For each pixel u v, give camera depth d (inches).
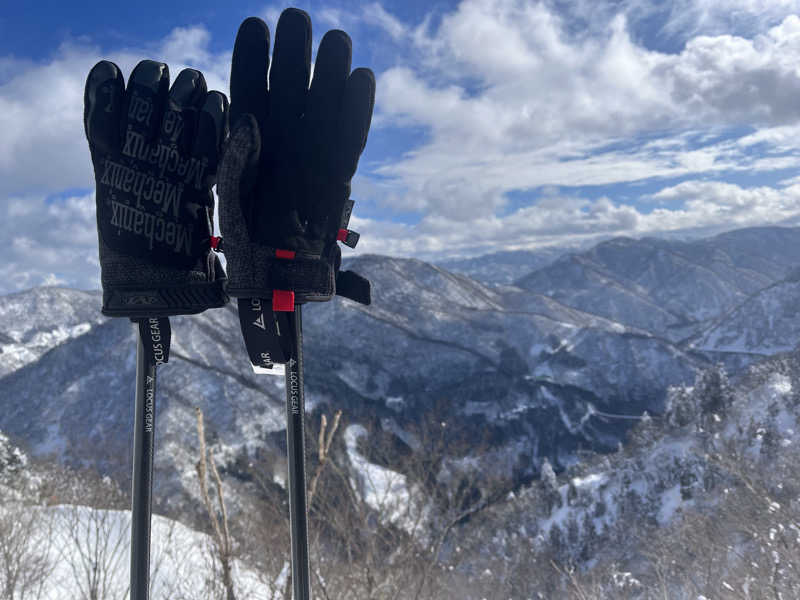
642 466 1793.8
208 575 178.2
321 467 135.7
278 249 41.2
